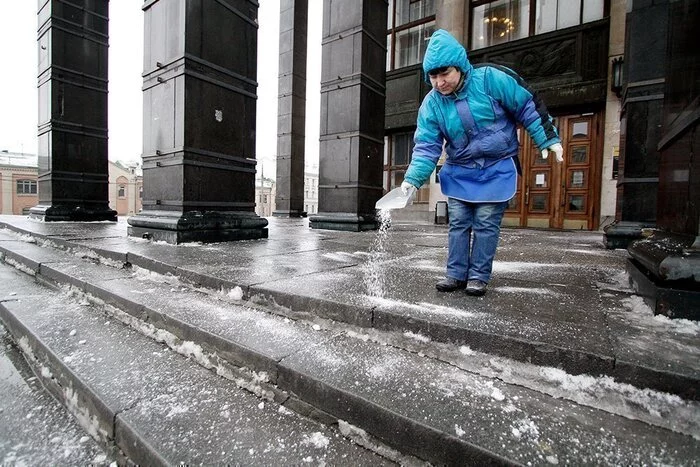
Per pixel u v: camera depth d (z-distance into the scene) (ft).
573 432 4.06
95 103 29.99
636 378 4.49
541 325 5.81
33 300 10.23
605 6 34.81
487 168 7.41
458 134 7.32
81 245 14.46
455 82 6.90
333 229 26.08
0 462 4.79
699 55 6.35
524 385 4.98
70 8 27.94
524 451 3.77
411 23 47.19
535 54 37.65
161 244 15.39
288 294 7.72
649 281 6.73
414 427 4.23
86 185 29.76
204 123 16.74
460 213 8.02
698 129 6.21
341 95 25.55
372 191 26.86
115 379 5.93
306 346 6.15
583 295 7.79
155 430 4.70
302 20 47.80
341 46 25.29
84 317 8.84
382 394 4.75
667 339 5.25
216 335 6.53
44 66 28.32
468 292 7.68
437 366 5.52
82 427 5.56
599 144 35.09
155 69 16.90
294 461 4.25
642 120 16.56
